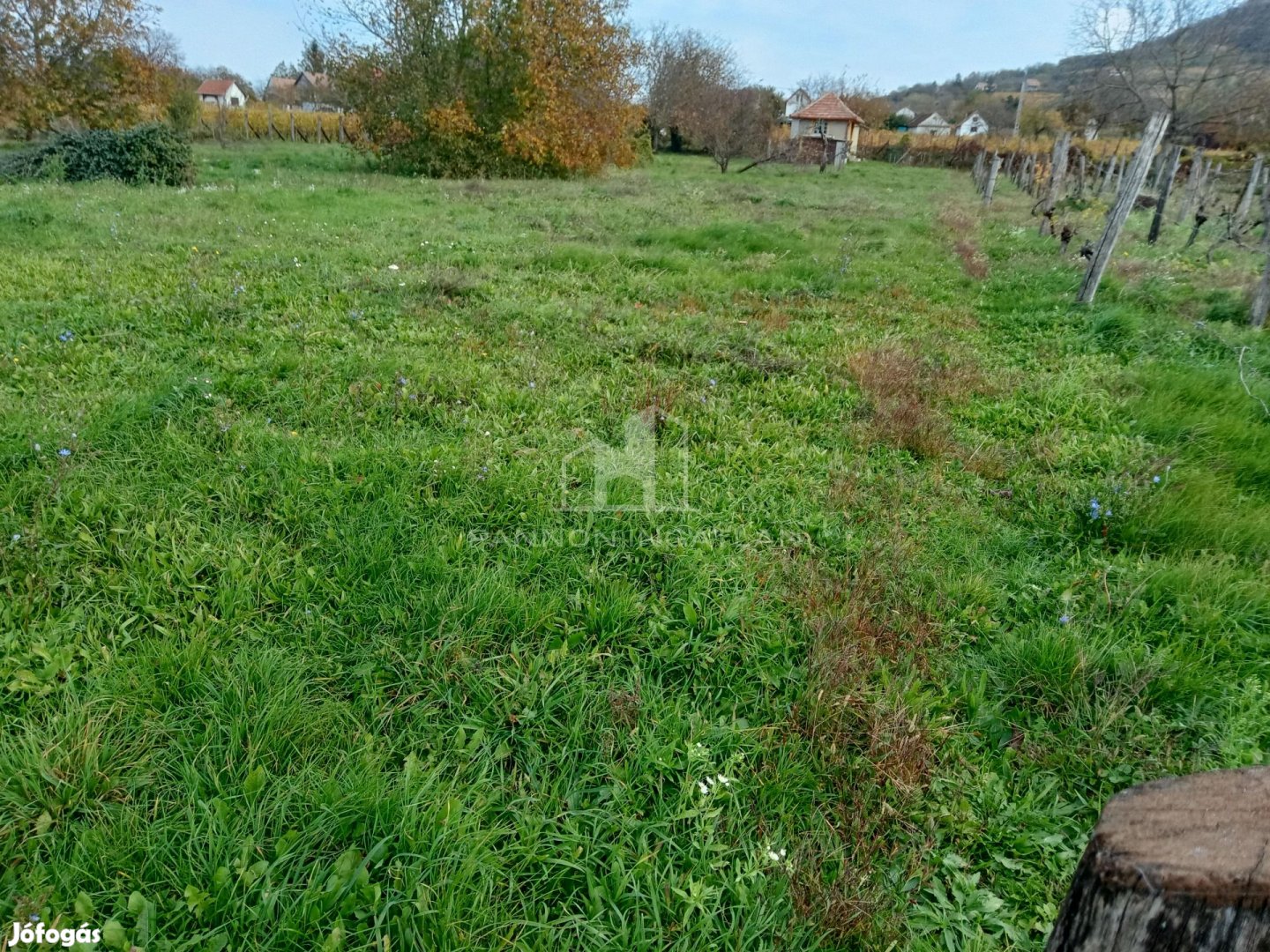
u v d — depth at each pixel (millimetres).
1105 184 19484
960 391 5336
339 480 3533
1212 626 3002
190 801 2014
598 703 2477
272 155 22000
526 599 2842
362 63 18984
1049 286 8445
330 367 4812
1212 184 17859
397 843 1946
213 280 6547
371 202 12219
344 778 2090
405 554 3062
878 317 7121
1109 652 2777
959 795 2297
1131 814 932
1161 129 6953
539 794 2156
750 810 2193
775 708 2531
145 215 9742
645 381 5062
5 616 2537
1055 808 2268
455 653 2621
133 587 2752
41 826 1935
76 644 2496
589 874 1934
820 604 3016
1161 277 8984
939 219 14156
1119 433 4766
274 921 1765
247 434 3885
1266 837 877
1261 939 838
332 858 1928
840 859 2070
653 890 1892
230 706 2305
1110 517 3666
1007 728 2562
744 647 2758
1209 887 829
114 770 2094
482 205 13031
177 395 4137
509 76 18938
